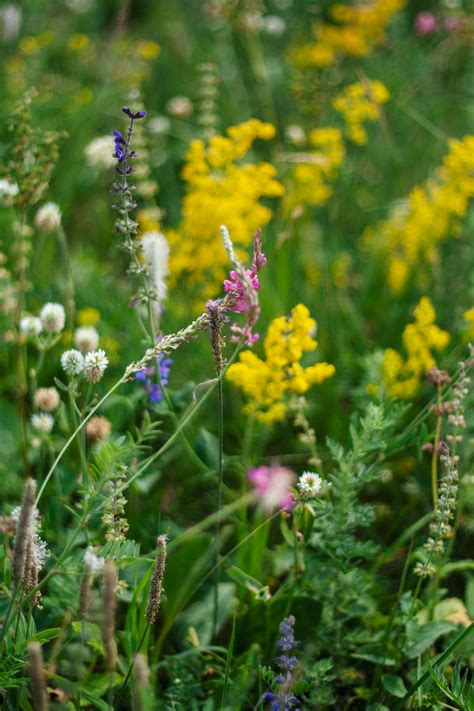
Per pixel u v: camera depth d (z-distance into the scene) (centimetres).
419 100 298
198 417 192
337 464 189
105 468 152
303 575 165
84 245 226
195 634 167
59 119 258
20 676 157
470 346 167
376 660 164
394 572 180
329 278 212
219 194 202
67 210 231
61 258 216
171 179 254
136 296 168
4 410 187
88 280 208
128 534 177
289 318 175
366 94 225
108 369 192
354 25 314
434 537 169
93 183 245
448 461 160
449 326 207
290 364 177
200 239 202
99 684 160
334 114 270
